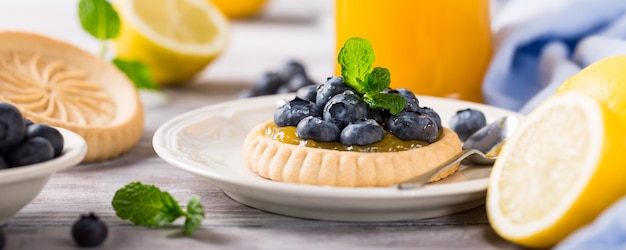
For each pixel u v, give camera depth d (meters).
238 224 0.54
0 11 1.26
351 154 0.55
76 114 0.64
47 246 0.52
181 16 0.82
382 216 0.54
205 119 0.64
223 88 0.82
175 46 0.80
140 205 0.53
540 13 0.71
